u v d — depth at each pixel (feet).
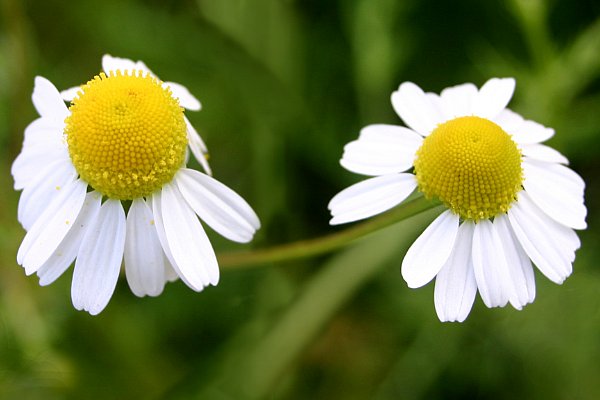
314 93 0.58
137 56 0.57
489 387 0.53
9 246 0.52
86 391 0.53
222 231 0.44
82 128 0.44
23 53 0.54
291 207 0.56
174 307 0.54
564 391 0.52
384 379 0.54
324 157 0.56
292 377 0.54
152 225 0.44
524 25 0.53
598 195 0.56
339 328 0.55
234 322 0.55
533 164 0.45
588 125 0.55
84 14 0.57
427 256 0.44
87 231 0.44
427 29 0.57
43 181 0.44
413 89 0.47
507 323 0.52
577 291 0.52
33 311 0.53
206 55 0.57
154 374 0.54
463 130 0.44
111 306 0.53
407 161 0.46
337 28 0.57
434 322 0.53
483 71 0.56
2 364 0.52
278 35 0.57
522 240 0.44
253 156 0.56
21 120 0.54
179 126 0.44
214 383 0.53
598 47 0.54
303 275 0.55
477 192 0.44
